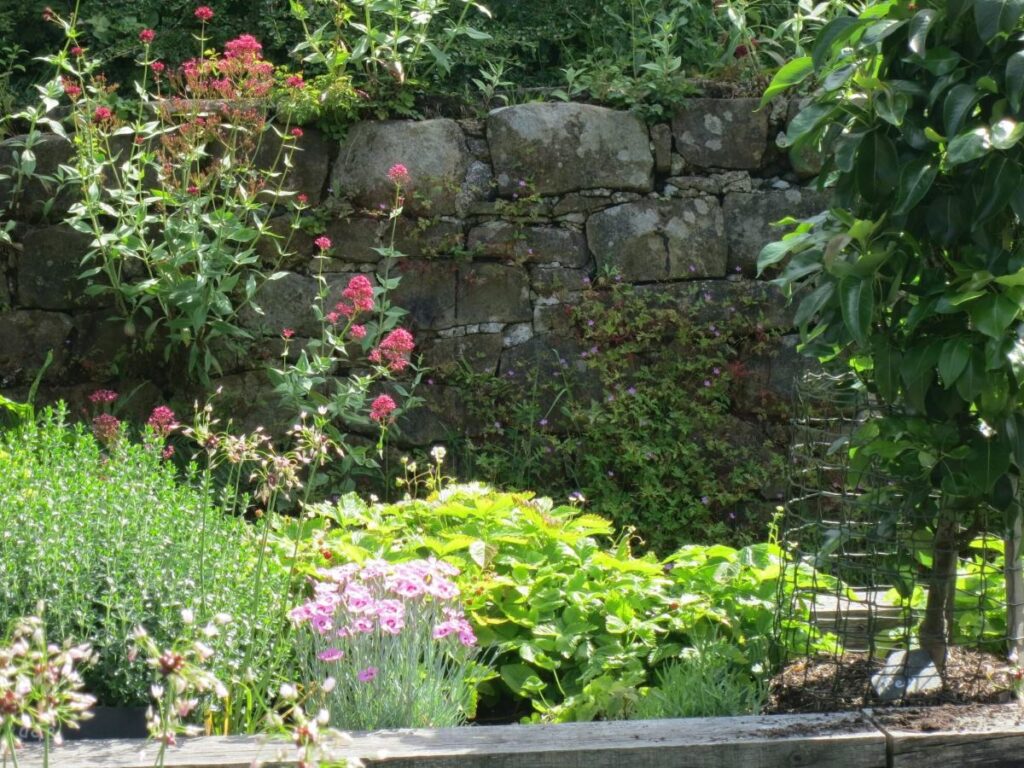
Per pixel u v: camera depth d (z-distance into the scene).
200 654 1.89
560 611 3.44
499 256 5.39
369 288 4.80
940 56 2.62
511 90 5.85
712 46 6.04
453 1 6.35
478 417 5.35
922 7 2.65
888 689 2.79
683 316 5.38
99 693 2.62
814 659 3.01
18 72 6.32
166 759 2.30
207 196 5.07
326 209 5.34
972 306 2.55
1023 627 2.89
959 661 2.92
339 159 5.36
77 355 5.32
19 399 5.29
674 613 3.37
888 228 2.71
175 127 5.15
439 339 5.36
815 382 3.23
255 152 5.34
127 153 5.42
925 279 2.71
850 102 2.73
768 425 5.36
